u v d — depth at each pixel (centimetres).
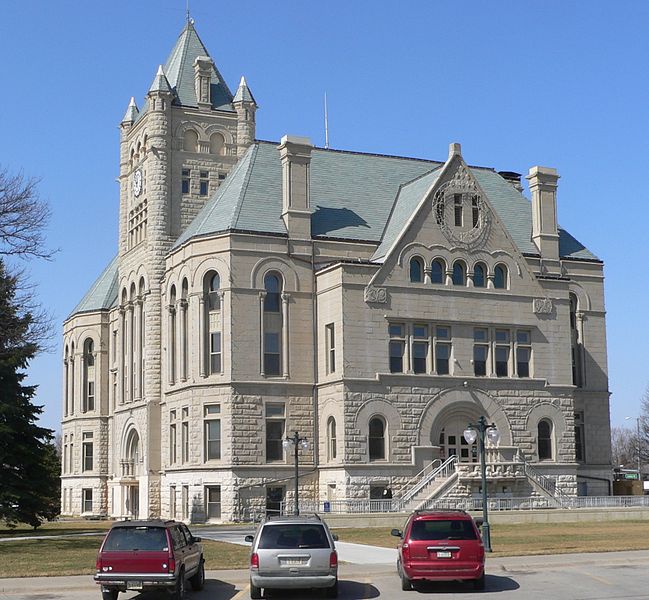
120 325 8844
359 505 6594
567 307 7569
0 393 6003
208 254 7112
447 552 3231
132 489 8500
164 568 3002
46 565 3934
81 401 9562
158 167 8225
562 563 3862
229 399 6900
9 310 5338
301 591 3278
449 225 7256
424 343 7119
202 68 8562
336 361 6931
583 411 7969
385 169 8156
